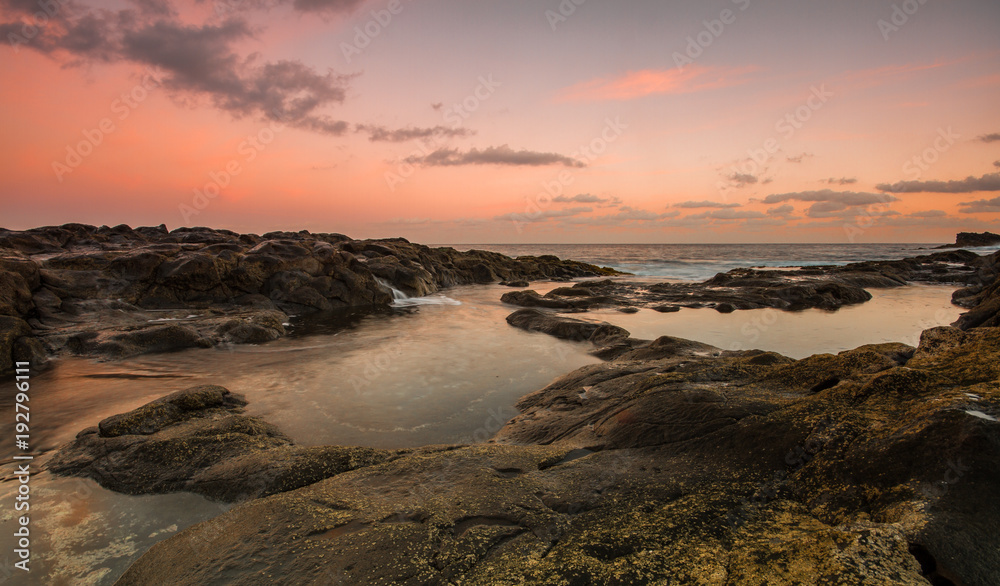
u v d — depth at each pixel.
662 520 3.79
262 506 4.61
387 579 3.35
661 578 3.10
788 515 3.73
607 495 4.37
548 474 4.96
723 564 3.16
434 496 4.59
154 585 3.68
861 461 3.94
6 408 8.64
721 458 4.71
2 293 12.88
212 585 3.53
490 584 3.20
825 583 2.79
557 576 3.21
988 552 3.00
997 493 3.28
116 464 6.11
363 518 4.21
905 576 2.78
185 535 4.30
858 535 3.19
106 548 4.65
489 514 4.16
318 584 3.37
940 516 3.23
